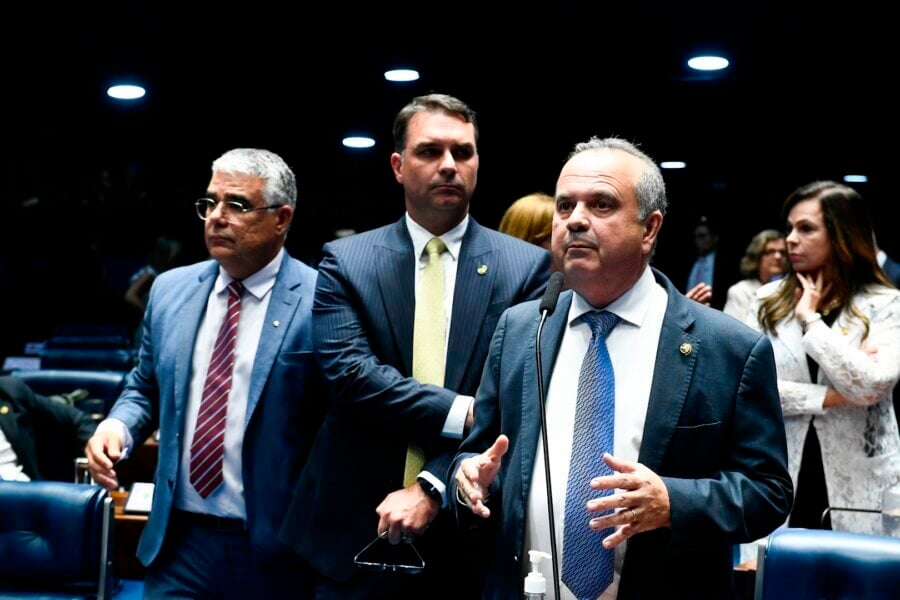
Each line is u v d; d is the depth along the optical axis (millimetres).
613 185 1812
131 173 7844
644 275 1897
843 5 4820
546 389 1892
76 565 2562
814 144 6199
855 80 5301
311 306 2750
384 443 2432
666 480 1701
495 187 6555
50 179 7934
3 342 8133
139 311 7820
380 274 2475
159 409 2863
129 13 5328
